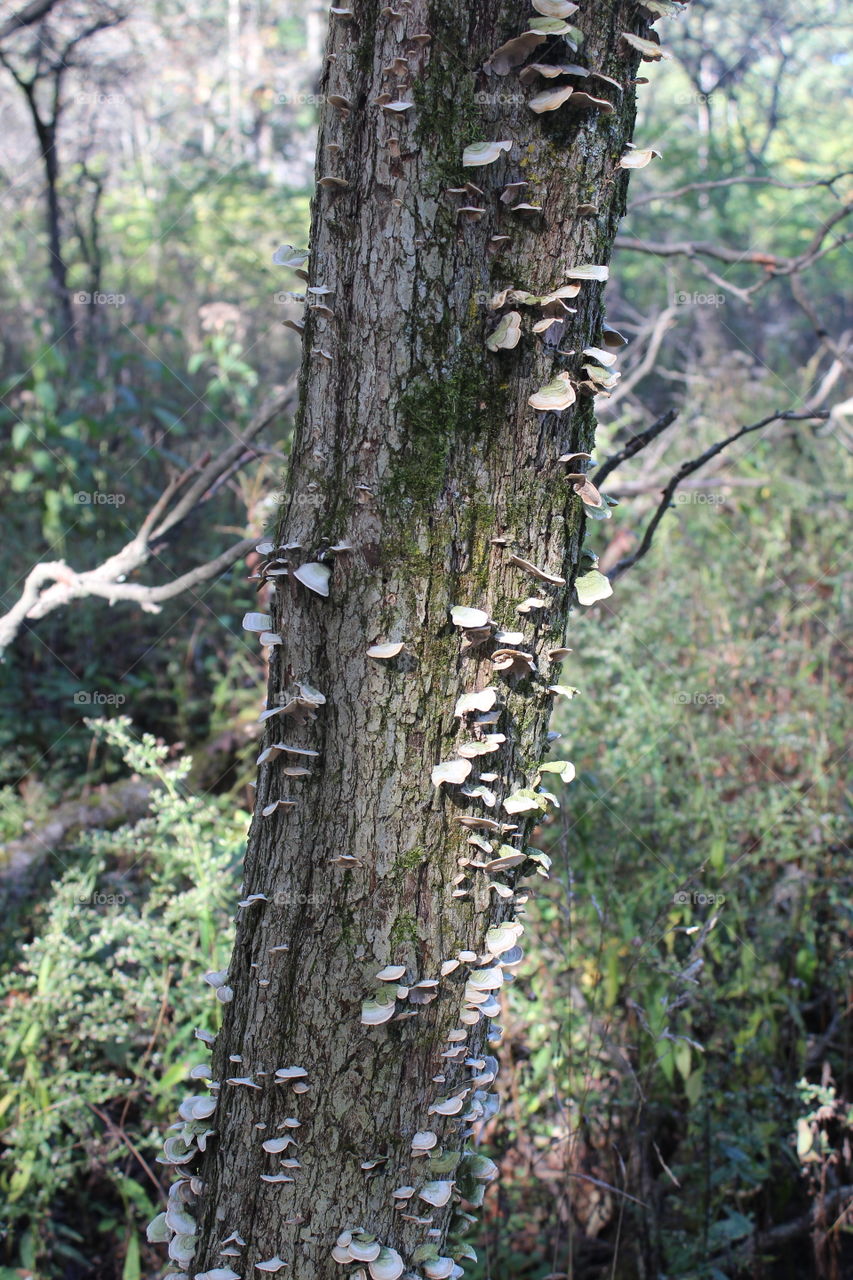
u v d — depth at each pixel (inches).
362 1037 65.1
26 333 306.8
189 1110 70.1
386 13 57.6
